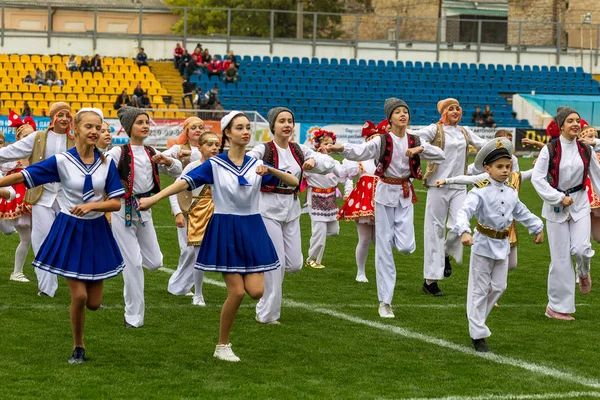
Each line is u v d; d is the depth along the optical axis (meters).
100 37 46.03
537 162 11.23
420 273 14.53
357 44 49.47
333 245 17.53
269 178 10.39
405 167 11.24
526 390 8.05
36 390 7.67
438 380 8.33
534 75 51.00
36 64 43.50
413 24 52.47
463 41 51.84
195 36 47.44
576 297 12.84
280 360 8.93
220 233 8.70
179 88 44.62
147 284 12.95
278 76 46.78
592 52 52.97
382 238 11.20
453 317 11.20
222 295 12.29
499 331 10.48
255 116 38.59
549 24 55.06
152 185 10.30
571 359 9.24
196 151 12.02
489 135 43.38
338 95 46.44
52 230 8.54
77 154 8.55
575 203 11.26
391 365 8.83
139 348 9.23
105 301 11.64
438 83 48.75
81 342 8.67
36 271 11.84
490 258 9.49
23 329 9.91
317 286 13.20
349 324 10.68
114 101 42.16
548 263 15.71
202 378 8.18
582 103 47.34
